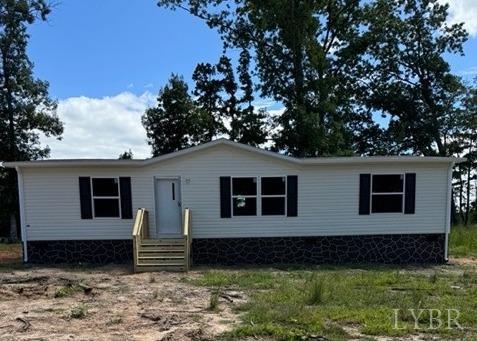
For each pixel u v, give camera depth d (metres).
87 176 13.81
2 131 24.69
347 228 13.82
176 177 13.81
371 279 10.55
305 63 25.31
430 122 29.00
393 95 29.44
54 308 8.16
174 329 6.72
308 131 23.27
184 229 12.70
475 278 10.88
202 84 29.16
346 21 26.70
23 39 24.33
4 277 11.48
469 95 30.33
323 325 6.75
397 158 13.53
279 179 13.78
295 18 24.25
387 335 6.34
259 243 13.81
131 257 13.89
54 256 13.89
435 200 13.87
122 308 8.09
